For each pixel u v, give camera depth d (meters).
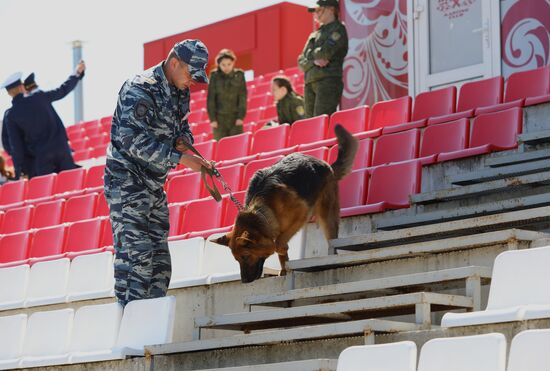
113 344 6.00
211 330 6.16
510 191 6.54
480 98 8.57
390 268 5.79
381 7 11.52
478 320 4.26
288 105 11.46
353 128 9.27
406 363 3.85
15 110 11.90
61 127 12.14
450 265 5.49
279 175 6.37
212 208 8.19
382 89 11.48
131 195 6.02
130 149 5.88
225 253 6.91
